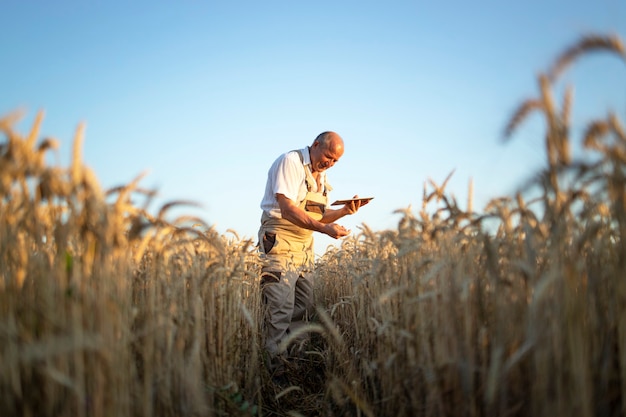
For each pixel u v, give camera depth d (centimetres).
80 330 221
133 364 265
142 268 328
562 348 232
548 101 213
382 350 364
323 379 484
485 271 285
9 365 224
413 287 320
